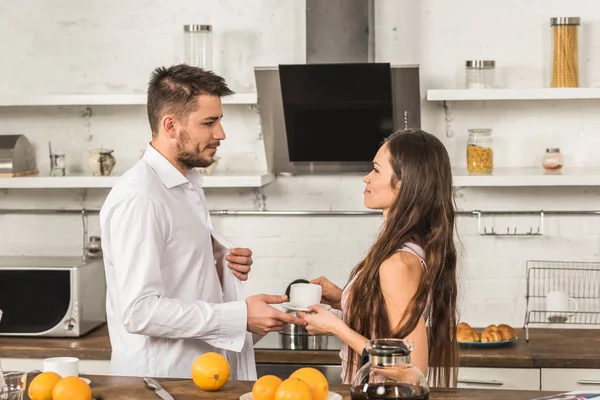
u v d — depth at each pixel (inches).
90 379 83.5
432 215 85.0
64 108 158.7
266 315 94.0
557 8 148.8
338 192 154.3
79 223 159.5
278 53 153.2
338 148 144.9
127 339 97.8
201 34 142.7
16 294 140.4
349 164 149.9
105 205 96.0
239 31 153.5
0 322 140.6
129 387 76.1
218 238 105.6
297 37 152.6
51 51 157.0
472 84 142.5
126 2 155.3
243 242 156.2
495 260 152.3
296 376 69.4
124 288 92.9
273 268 155.6
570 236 151.2
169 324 92.7
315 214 153.9
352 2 142.5
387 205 87.6
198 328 93.5
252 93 146.9
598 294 150.7
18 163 150.0
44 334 140.3
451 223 86.4
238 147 155.7
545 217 151.3
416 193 84.5
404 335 79.7
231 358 103.0
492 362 129.9
